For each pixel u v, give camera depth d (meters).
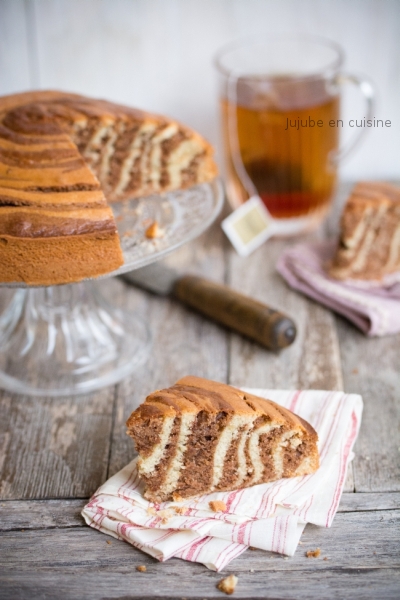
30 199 0.54
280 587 0.47
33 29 0.74
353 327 0.64
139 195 0.64
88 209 0.54
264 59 0.74
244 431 0.49
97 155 0.62
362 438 0.55
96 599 0.47
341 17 0.73
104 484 0.51
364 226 0.64
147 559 0.49
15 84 0.76
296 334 0.61
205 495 0.50
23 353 0.62
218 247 0.73
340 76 0.68
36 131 0.58
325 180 0.71
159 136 0.62
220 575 0.48
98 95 0.77
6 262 0.54
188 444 0.50
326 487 0.51
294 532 0.49
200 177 0.64
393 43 0.74
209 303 0.64
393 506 0.51
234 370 0.60
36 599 0.47
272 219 0.73
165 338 0.63
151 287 0.67
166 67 0.76
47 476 0.54
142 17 0.74
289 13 0.73
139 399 0.58
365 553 0.49
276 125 0.67
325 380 0.59
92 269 0.54
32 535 0.50
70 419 0.57
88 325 0.62
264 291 0.67
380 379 0.59
